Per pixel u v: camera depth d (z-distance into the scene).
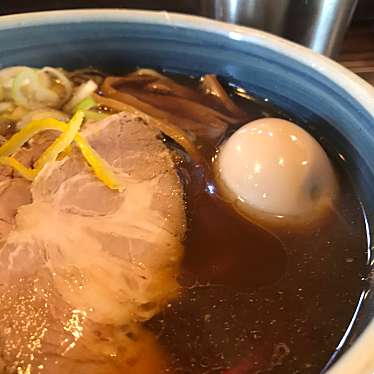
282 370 0.14
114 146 0.18
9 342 0.14
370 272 0.15
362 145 0.17
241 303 0.15
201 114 0.19
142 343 0.14
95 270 0.15
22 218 0.16
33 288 0.15
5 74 0.19
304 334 0.14
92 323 0.14
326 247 0.16
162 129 0.19
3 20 0.18
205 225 0.16
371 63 0.23
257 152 0.17
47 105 0.19
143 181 0.17
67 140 0.17
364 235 0.16
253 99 0.20
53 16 0.19
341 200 0.17
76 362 0.13
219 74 0.20
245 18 0.22
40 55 0.20
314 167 0.17
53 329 0.14
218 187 0.17
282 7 0.21
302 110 0.19
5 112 0.19
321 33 0.22
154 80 0.20
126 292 0.15
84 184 0.17
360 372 0.11
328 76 0.17
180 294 0.15
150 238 0.16
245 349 0.14
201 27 0.19
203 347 0.14
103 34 0.19
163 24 0.19
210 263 0.16
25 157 0.18
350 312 0.15
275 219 0.16
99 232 0.16
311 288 0.15
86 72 0.20
